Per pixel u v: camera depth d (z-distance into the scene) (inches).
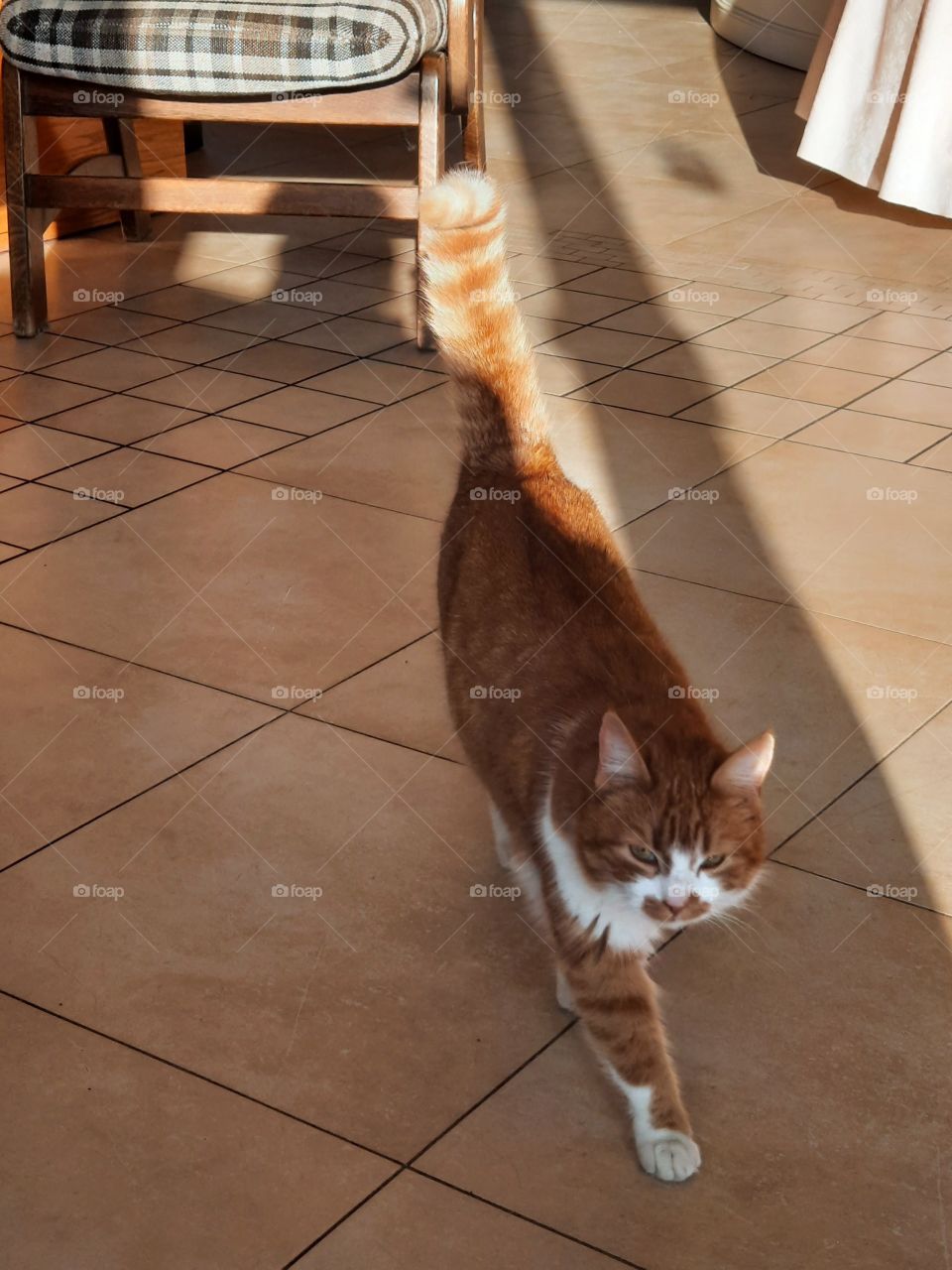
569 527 68.7
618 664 62.7
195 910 68.0
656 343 141.6
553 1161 54.8
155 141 179.0
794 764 78.7
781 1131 56.3
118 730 81.4
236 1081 58.3
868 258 169.2
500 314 75.9
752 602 95.2
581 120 231.0
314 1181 53.7
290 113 135.4
